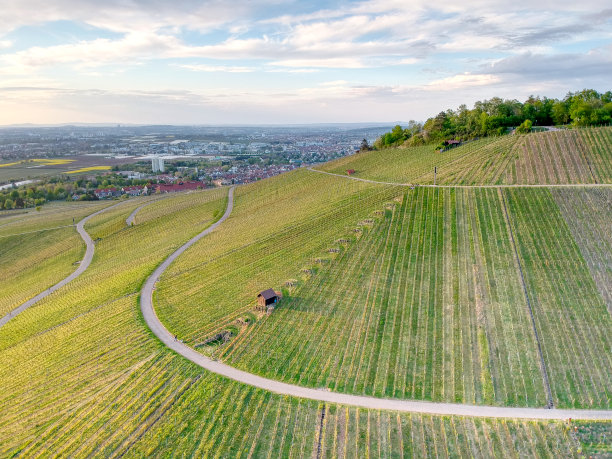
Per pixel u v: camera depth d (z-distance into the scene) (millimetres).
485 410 60969
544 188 118938
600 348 70438
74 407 68938
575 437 55969
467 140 183750
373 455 55375
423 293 87000
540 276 87812
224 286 101312
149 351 79812
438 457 54500
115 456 58594
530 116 189500
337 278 95188
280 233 125438
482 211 113125
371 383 67062
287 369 71125
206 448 58281
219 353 76875
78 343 87750
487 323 77312
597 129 146375
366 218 120062
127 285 110625
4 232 192000
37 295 125562
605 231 98562
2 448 62969
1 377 83500
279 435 59281
